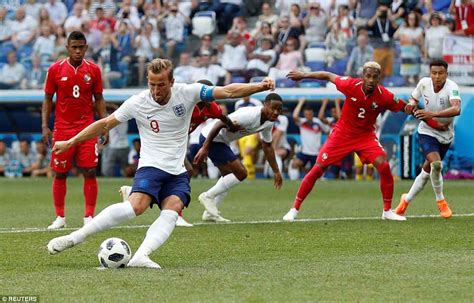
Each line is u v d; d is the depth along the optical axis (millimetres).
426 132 38188
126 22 76688
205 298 19281
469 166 68062
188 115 24266
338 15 73250
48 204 47125
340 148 37500
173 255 26656
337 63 72750
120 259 23719
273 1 77188
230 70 74250
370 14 72750
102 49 76438
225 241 30094
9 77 77250
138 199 24016
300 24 73688
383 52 71625
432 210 42906
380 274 22578
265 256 26438
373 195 53656
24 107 75375
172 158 24281
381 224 35688
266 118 36375
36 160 75312
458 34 70375
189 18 77438
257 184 63875
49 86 35062
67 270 23469
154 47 76562
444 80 37062
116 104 75438
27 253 26938
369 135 37781
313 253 27078
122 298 19312
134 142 72438
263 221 37344
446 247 28438
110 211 23969
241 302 18812
